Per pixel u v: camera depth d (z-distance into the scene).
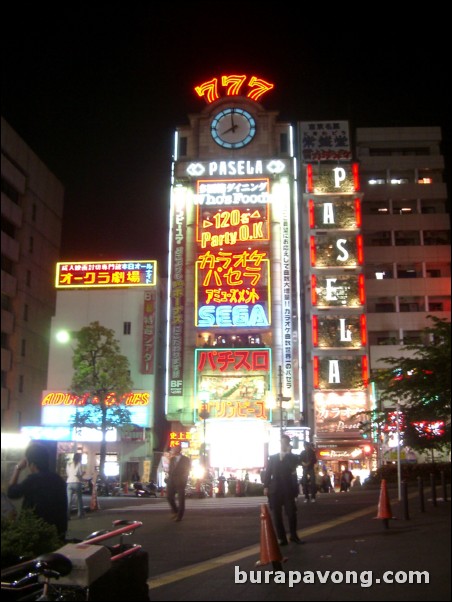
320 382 56.88
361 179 68.19
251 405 56.22
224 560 11.40
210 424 56.25
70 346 62.78
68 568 6.77
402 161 68.44
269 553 10.00
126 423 50.81
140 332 62.44
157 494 46.34
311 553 11.59
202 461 48.62
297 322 59.06
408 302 64.44
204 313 59.16
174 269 60.75
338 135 66.06
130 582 7.83
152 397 59.91
